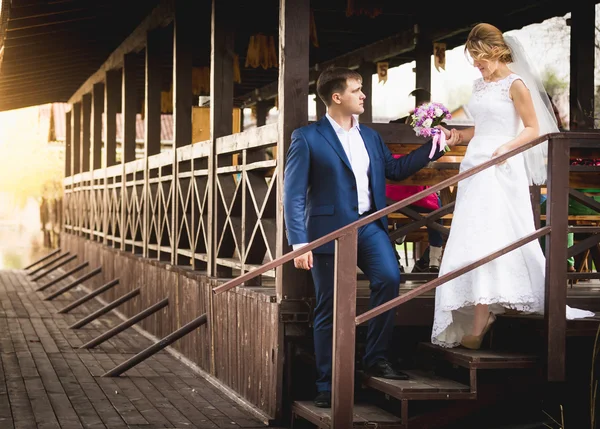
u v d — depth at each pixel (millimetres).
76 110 16641
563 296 4723
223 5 7164
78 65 13555
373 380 4906
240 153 6562
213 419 5406
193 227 7711
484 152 4824
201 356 7059
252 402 5715
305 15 5410
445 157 6133
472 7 9750
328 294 4891
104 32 11195
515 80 4801
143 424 5230
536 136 4727
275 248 5727
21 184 37906
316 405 4957
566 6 8695
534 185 5629
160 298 8742
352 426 4520
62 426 5137
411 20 10383
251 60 10414
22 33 10602
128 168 11039
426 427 4773
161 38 10836
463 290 4801
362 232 4875
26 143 37500
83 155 15516
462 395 4641
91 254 13883
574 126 8203
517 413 5387
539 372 4766
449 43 11250
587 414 5191
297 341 5332
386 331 4906
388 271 4809
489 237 4762
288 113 5387
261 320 5566
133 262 10297
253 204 6242
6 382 6484
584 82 8180
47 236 28828
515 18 9625
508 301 4707
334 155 4887
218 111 7113
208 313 6895
